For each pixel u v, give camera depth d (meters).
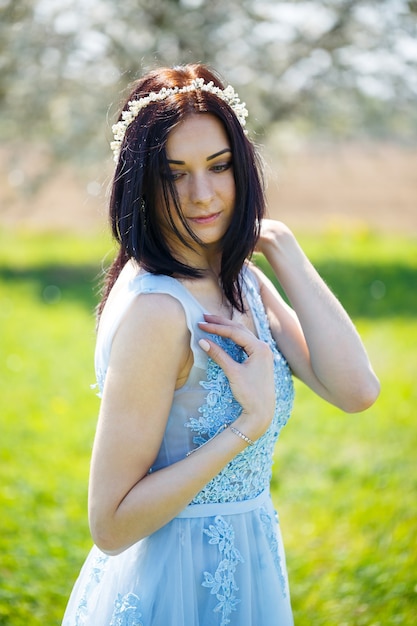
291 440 4.91
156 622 1.60
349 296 9.69
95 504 1.48
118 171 1.62
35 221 16.81
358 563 3.26
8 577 3.15
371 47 10.71
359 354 1.78
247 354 1.58
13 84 10.42
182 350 1.54
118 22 10.09
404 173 23.30
